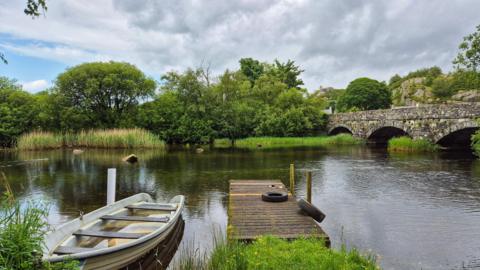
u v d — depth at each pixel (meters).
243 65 62.16
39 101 37.62
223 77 42.41
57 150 30.61
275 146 35.53
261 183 12.91
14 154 26.95
